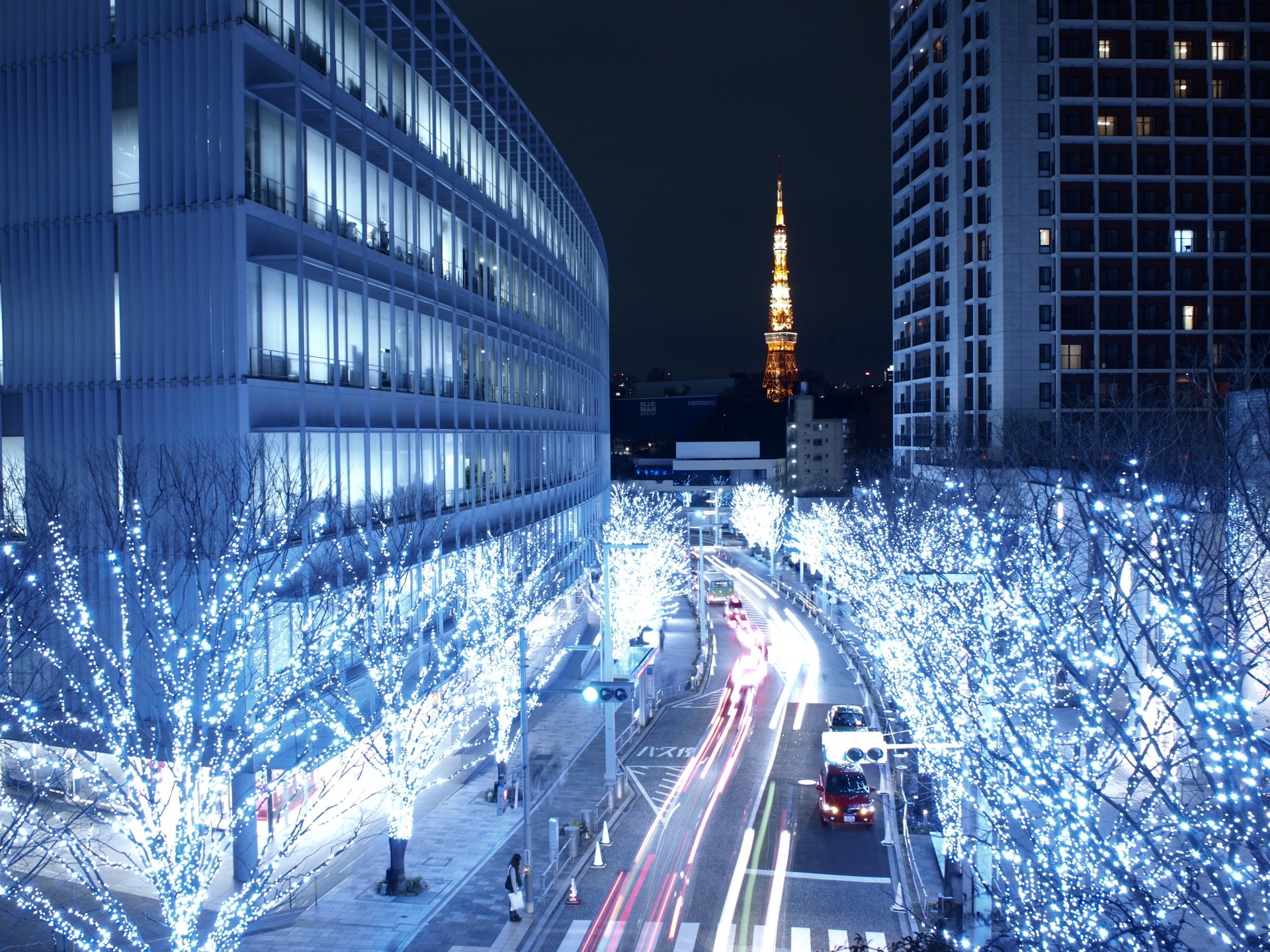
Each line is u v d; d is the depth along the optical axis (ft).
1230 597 49.06
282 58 80.53
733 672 156.97
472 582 108.37
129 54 78.48
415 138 107.86
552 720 128.47
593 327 230.89
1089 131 213.25
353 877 77.15
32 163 81.20
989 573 61.26
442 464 115.24
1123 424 93.86
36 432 81.00
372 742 78.95
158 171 77.77
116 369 79.36
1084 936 33.81
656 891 74.38
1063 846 36.68
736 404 507.30
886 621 114.52
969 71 232.32
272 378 79.61
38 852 70.69
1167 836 43.62
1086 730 49.98
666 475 444.55
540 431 165.58
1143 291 212.23
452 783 101.81
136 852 75.41
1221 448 68.44
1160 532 49.34
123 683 66.95
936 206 241.76
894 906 68.85
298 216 82.84
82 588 74.38
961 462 151.43
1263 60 212.23
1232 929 30.14
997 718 53.93
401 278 104.63
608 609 105.81
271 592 69.46
